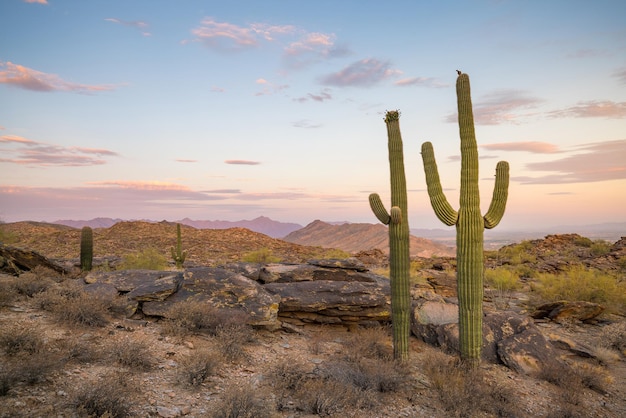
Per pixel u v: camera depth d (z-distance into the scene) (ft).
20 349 21.66
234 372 24.98
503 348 31.81
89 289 34.71
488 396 24.49
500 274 67.87
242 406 19.26
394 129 29.30
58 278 43.34
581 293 51.57
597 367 31.55
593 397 27.12
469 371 26.96
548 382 28.84
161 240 127.34
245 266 41.81
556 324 43.96
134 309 32.60
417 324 36.76
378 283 40.57
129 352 23.52
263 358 28.17
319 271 41.39
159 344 27.61
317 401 21.15
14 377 18.20
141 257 65.98
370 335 33.50
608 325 43.19
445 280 60.39
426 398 24.59
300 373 24.25
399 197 29.12
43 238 119.34
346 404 22.03
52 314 29.45
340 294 37.04
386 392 24.72
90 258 54.54
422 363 30.37
